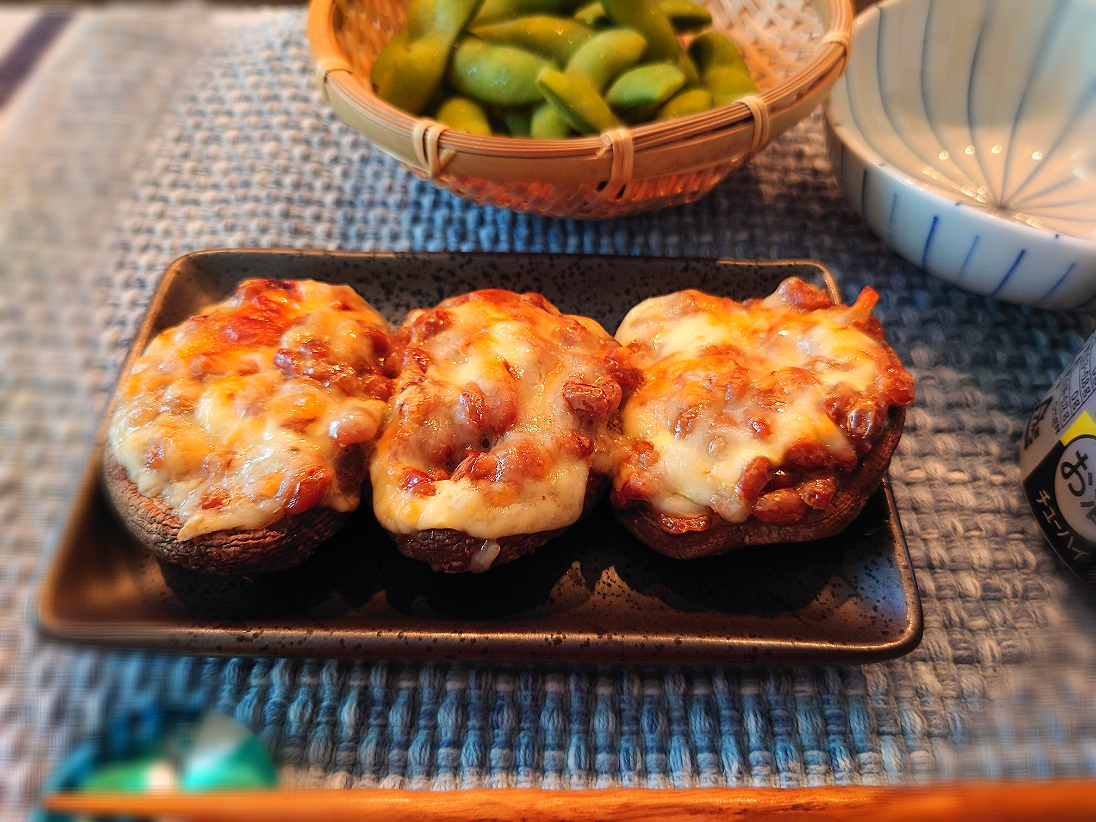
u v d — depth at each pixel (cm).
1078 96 28
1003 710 16
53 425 19
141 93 27
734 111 22
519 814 14
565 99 23
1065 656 17
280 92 32
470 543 17
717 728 17
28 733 16
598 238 28
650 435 18
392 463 17
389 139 22
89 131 24
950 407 23
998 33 29
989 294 24
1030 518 21
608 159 21
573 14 28
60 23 25
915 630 18
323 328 19
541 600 18
